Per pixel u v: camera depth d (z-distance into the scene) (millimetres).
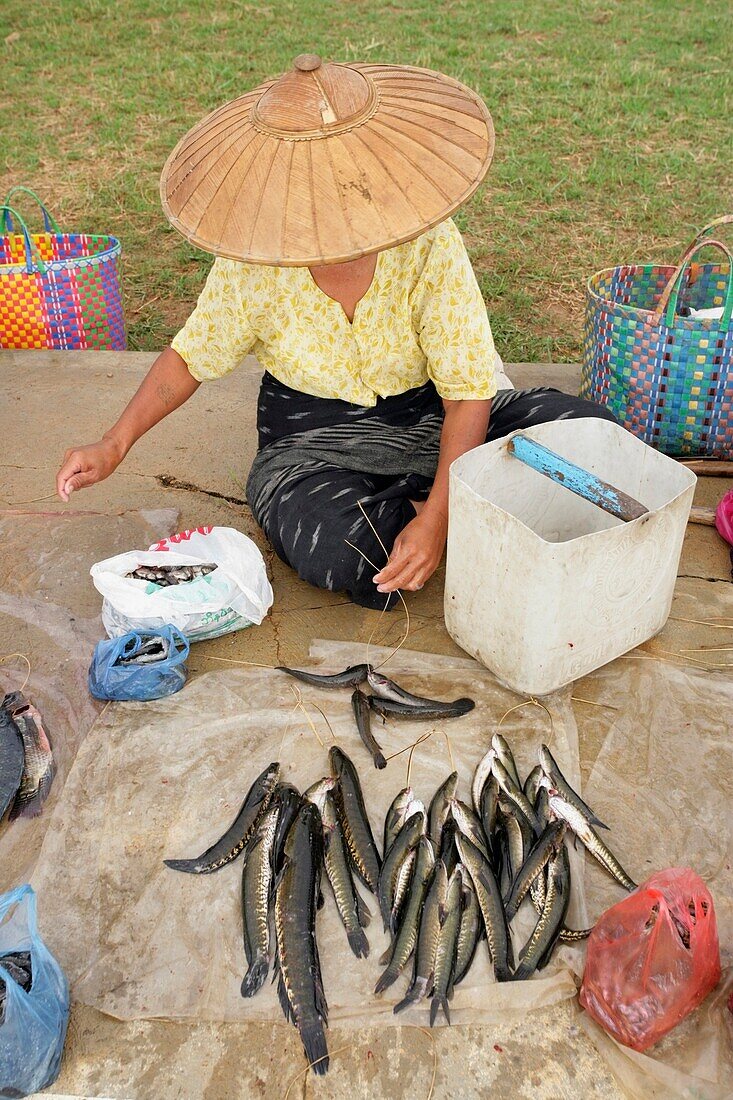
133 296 5664
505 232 6246
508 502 2750
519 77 8867
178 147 2367
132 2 11180
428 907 1963
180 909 2049
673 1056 1770
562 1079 1751
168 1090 1752
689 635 2773
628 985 1744
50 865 2139
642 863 2123
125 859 2156
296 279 2559
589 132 7742
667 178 6926
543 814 2182
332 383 2756
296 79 2107
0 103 8688
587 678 2615
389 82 2299
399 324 2637
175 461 3703
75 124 8242
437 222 2041
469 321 2561
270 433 2984
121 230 6465
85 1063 1793
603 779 2320
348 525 2719
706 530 3277
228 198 2080
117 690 2514
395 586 2553
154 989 1902
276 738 2441
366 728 2432
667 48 9547
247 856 2100
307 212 2010
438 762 2369
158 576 2707
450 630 2719
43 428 3924
